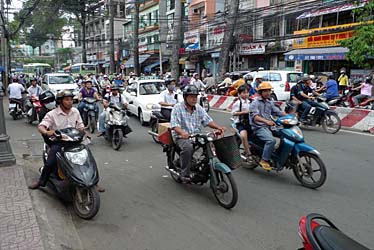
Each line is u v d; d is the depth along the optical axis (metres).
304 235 2.47
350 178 6.06
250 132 6.38
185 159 5.15
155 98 12.20
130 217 4.59
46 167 4.93
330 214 4.58
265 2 24.17
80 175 4.45
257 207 4.85
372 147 8.32
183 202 5.09
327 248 2.29
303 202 5.02
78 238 4.04
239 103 6.51
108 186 5.85
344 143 8.78
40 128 4.75
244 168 6.81
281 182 5.95
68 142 4.73
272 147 5.89
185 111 5.31
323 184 5.77
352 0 15.16
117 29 54.31
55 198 5.12
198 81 17.22
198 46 29.28
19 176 5.70
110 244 3.89
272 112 6.22
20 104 13.59
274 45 23.38
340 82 16.77
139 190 5.63
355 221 4.36
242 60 26.91
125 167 7.03
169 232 4.15
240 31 24.70
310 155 5.56
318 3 19.73
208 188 5.69
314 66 21.70
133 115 14.02
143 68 40.22
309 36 19.28
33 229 3.83
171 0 36.22
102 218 4.57
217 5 29.89
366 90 12.73
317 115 10.23
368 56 12.95
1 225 3.92
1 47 25.92
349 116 11.13
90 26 64.50
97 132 10.77
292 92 10.71
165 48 36.88
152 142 9.38
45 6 32.09
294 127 5.82
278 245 3.79
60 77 21.23
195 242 3.89
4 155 6.30
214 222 4.39
